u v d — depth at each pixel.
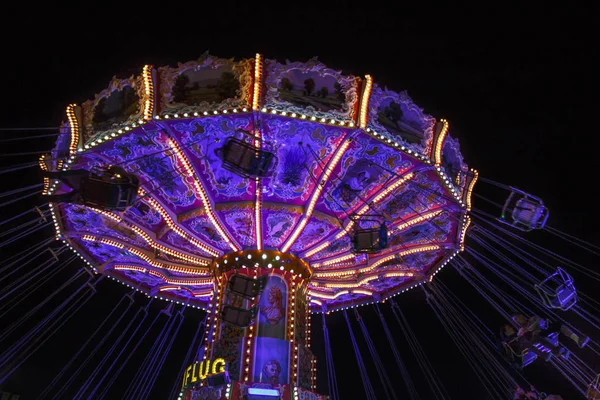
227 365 12.40
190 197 12.98
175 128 10.69
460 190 12.89
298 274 14.33
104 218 13.99
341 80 10.57
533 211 11.34
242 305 13.31
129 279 17.48
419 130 11.51
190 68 10.45
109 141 11.05
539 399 14.79
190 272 15.74
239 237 14.01
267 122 10.52
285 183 12.41
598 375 12.90
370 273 16.41
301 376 12.95
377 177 12.21
